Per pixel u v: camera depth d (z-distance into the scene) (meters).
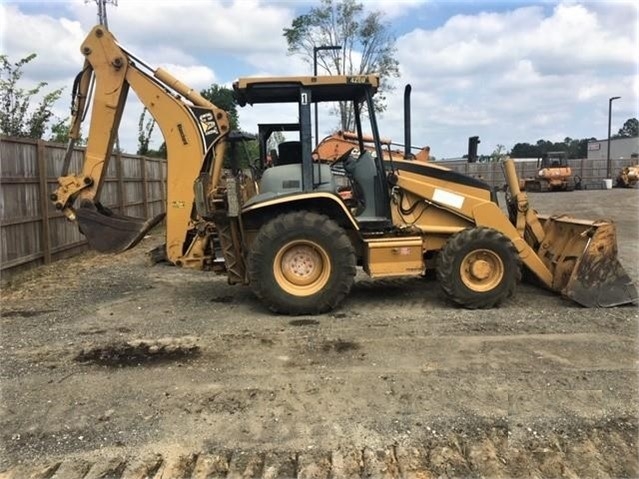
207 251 6.86
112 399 4.10
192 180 6.83
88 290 7.83
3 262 8.53
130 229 6.89
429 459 3.29
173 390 4.23
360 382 4.31
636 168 37.53
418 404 3.93
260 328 5.79
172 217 6.84
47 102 15.21
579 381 4.28
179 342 5.36
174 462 3.29
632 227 15.38
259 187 7.11
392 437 3.52
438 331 5.56
